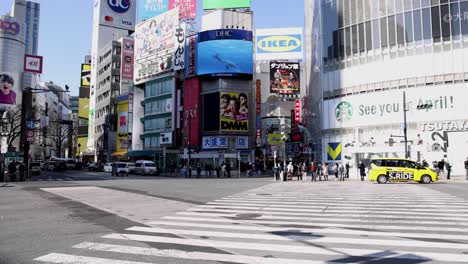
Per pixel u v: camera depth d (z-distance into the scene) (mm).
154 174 49188
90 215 11500
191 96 58688
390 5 38656
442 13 36125
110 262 6031
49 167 70062
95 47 101750
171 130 62438
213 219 10617
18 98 91250
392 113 37594
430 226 9320
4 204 14477
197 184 27344
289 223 9875
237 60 56656
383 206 13336
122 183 28531
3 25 94625
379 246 7188
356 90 40375
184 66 60531
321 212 11945
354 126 40156
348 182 30125
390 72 38094
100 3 99062
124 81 84000
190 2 67500
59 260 6168
